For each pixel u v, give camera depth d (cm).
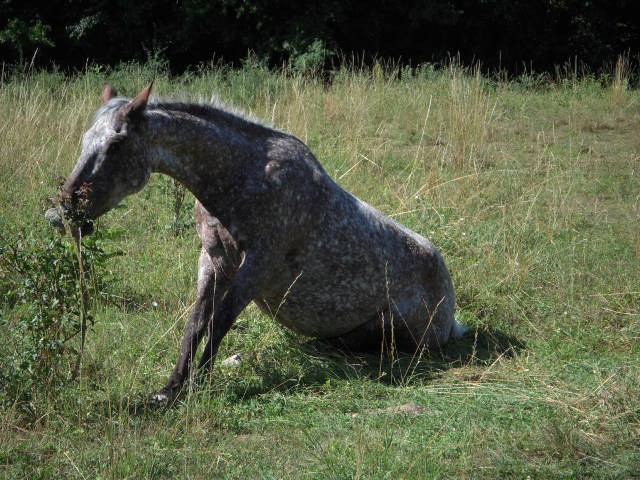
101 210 691
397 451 626
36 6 2692
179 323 854
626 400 718
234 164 753
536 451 643
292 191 764
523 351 885
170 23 2720
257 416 696
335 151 1498
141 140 705
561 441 641
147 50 2525
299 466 605
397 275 847
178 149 733
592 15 2866
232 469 594
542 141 1766
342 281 816
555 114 2006
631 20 2941
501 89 2244
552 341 903
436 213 1207
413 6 2792
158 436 629
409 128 1780
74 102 1631
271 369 787
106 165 687
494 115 1919
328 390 756
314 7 2702
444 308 893
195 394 688
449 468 605
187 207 1194
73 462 580
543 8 2881
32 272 677
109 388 687
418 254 866
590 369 819
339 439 652
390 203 1260
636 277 1054
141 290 959
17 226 1031
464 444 645
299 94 1855
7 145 1370
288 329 876
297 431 667
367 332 855
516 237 1170
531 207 1230
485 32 2916
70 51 2766
